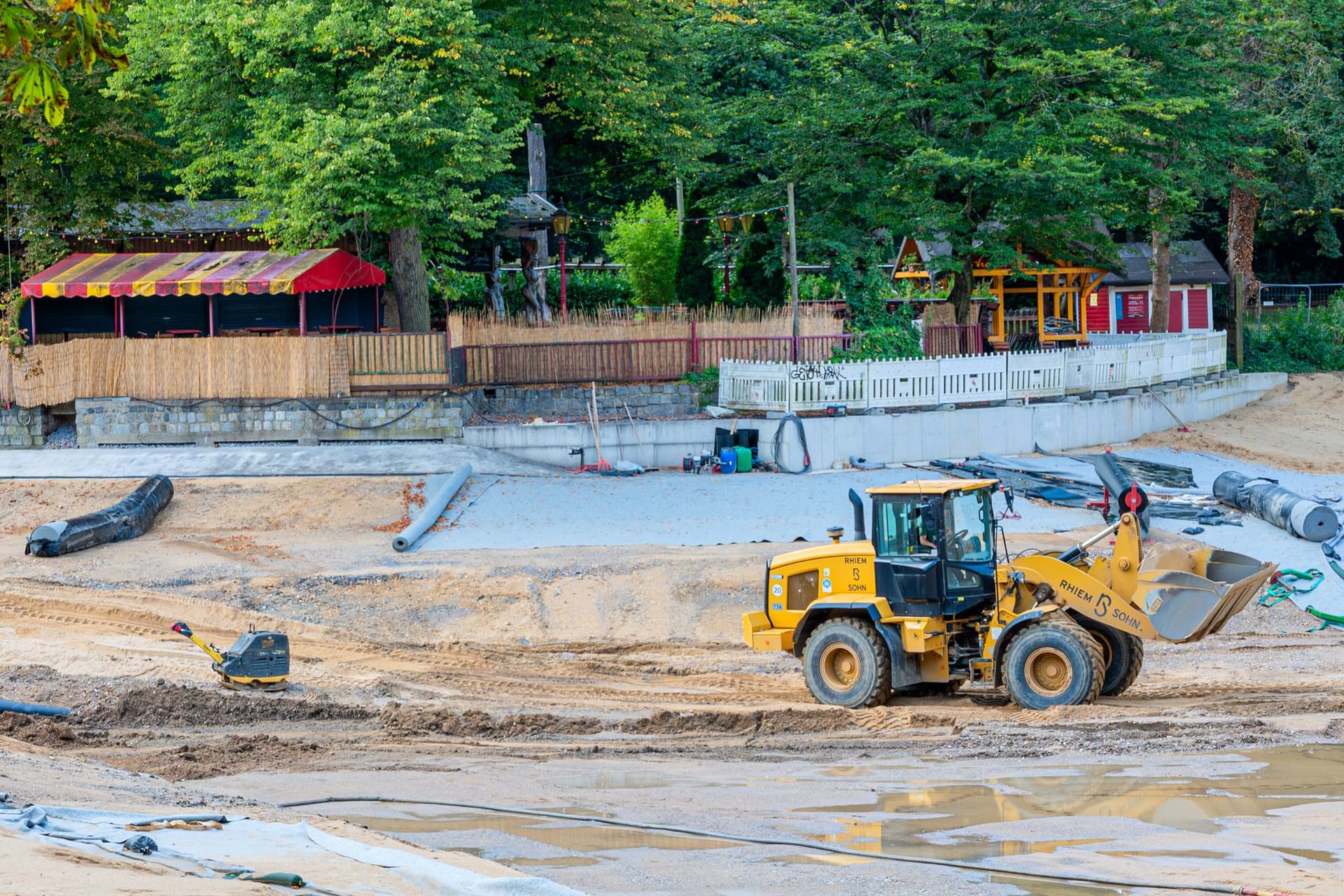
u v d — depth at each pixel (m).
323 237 59.91
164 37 57.12
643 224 88.75
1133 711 27.03
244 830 15.72
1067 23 62.12
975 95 61.53
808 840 16.66
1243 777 20.55
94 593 41.00
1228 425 69.50
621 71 65.19
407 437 56.59
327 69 56.75
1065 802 18.86
